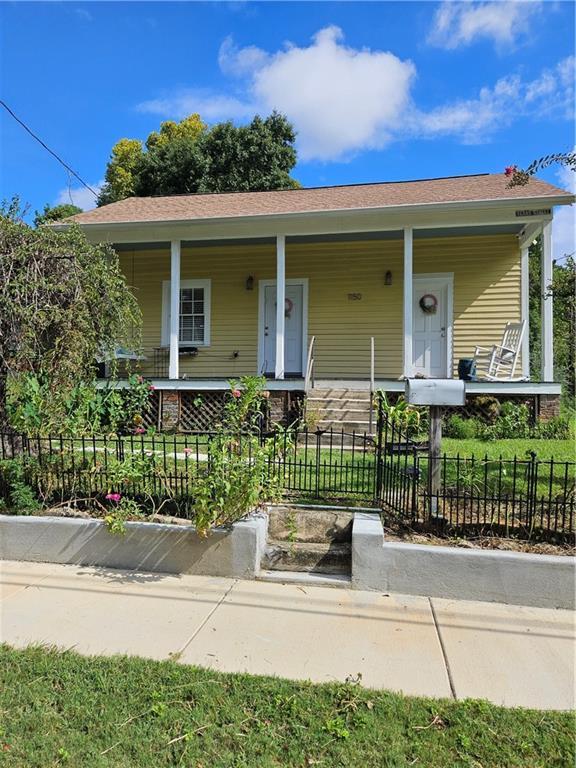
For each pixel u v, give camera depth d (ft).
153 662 8.81
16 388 15.30
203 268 41.14
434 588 11.93
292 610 11.14
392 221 31.58
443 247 37.42
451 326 37.24
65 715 7.45
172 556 13.33
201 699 7.80
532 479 13.35
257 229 33.06
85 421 16.70
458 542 12.81
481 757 6.73
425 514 13.58
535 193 30.50
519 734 7.15
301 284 39.63
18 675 8.40
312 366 33.09
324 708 7.66
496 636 10.08
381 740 7.00
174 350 33.30
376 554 12.18
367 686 8.26
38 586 12.37
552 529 12.84
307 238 37.19
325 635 10.01
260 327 40.32
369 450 22.84
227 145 85.87
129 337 21.88
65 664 8.71
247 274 40.55
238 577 12.93
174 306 33.76
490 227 34.17
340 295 38.99
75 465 15.49
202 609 11.14
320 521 14.17
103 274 18.74
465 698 8.00
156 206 40.93
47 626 10.25
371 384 28.45
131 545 13.57
